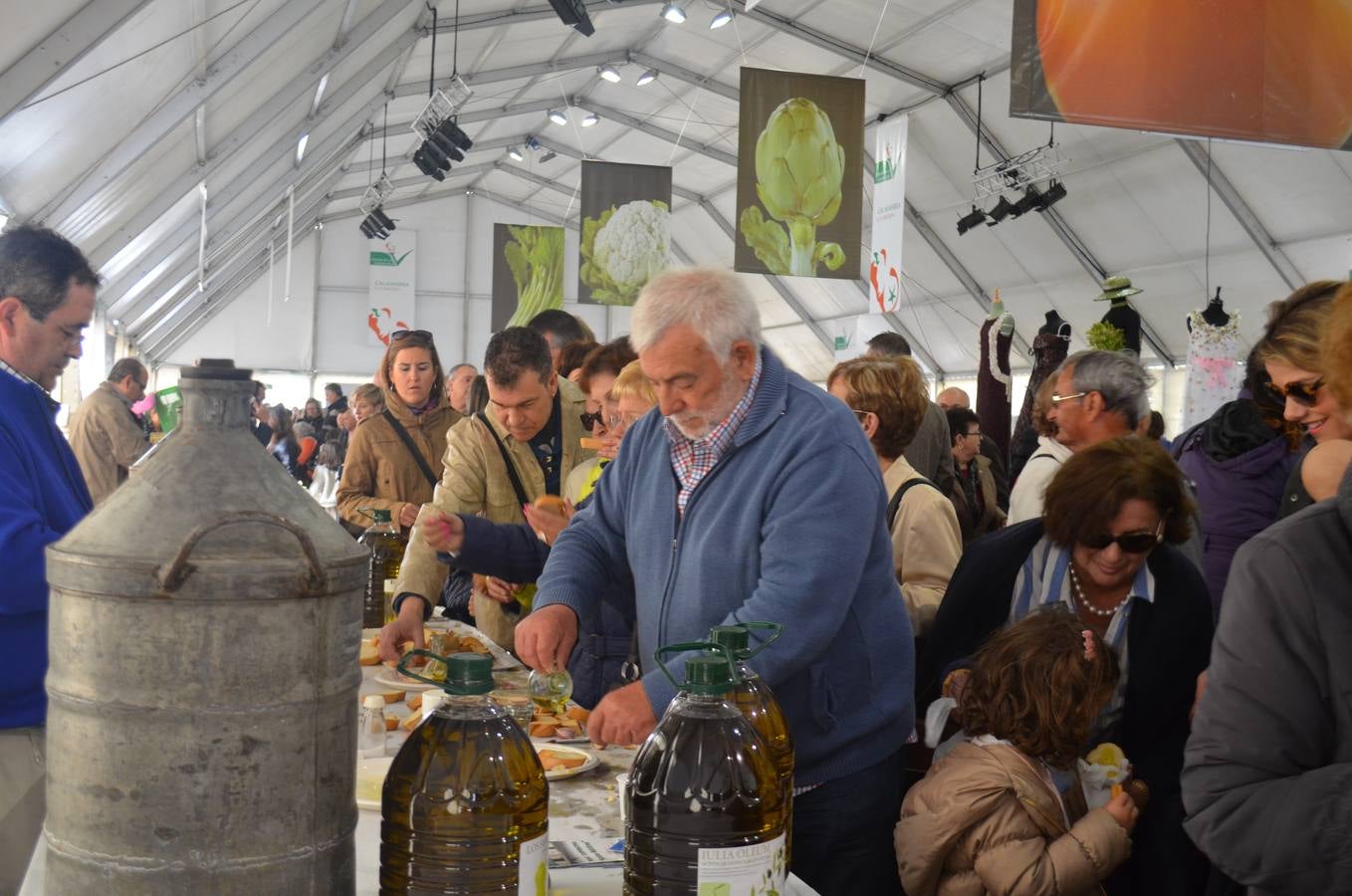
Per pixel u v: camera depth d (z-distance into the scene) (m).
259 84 8.52
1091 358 2.45
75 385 10.29
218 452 0.97
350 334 23.98
